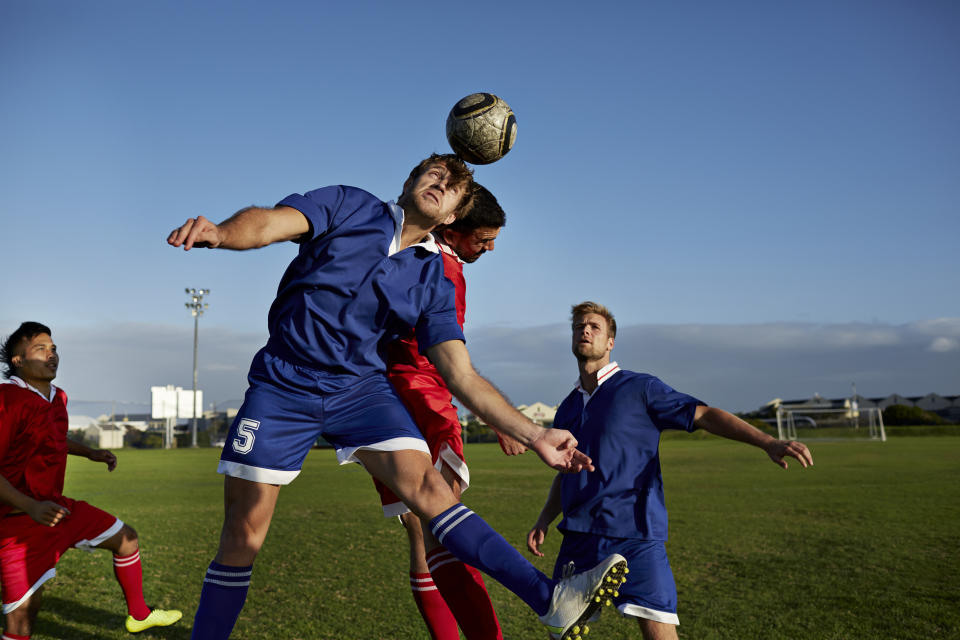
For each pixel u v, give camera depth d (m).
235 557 2.57
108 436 47.06
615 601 3.22
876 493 11.75
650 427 3.36
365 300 2.58
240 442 2.53
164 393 53.53
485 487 13.91
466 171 2.74
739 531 7.86
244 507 2.56
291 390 2.55
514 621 4.45
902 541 7.09
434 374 3.41
